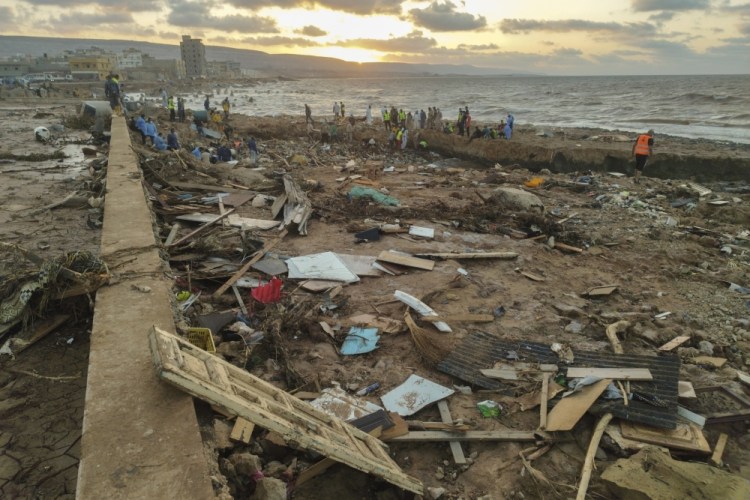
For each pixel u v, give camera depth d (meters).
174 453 3.36
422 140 28.83
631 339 7.51
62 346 5.62
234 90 127.25
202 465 3.29
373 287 8.96
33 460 4.04
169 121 29.55
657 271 10.55
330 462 4.39
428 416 5.61
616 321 7.90
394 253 10.34
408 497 4.39
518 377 6.22
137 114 27.00
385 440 5.07
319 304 8.02
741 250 11.91
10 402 4.72
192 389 3.55
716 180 21.39
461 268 9.98
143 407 3.76
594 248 11.80
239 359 6.22
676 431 5.21
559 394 5.88
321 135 29.58
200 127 26.64
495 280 9.59
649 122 42.12
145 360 4.37
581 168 23.23
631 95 80.69
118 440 3.43
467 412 5.66
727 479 4.37
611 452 5.06
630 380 5.91
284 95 106.44
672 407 5.49
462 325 7.71
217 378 3.90
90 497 2.97
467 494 4.54
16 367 5.24
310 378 6.11
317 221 12.62
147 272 6.30
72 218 10.08
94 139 20.20
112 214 8.67
